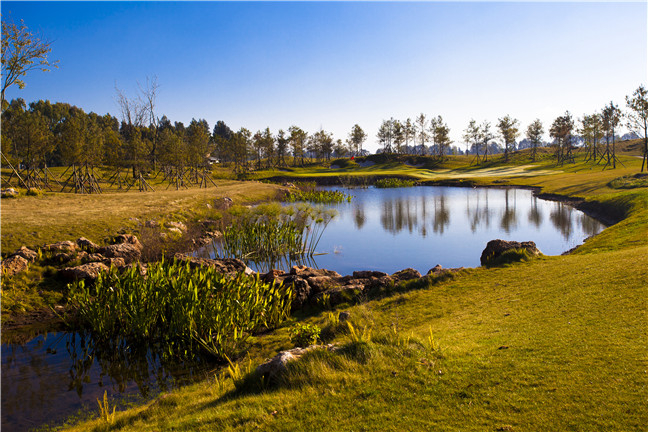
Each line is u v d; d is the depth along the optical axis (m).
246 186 69.38
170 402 7.88
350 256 27.42
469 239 31.55
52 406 9.24
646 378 5.69
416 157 148.38
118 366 11.52
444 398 5.99
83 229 24.20
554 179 70.38
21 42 29.56
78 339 13.51
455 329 9.88
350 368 7.30
